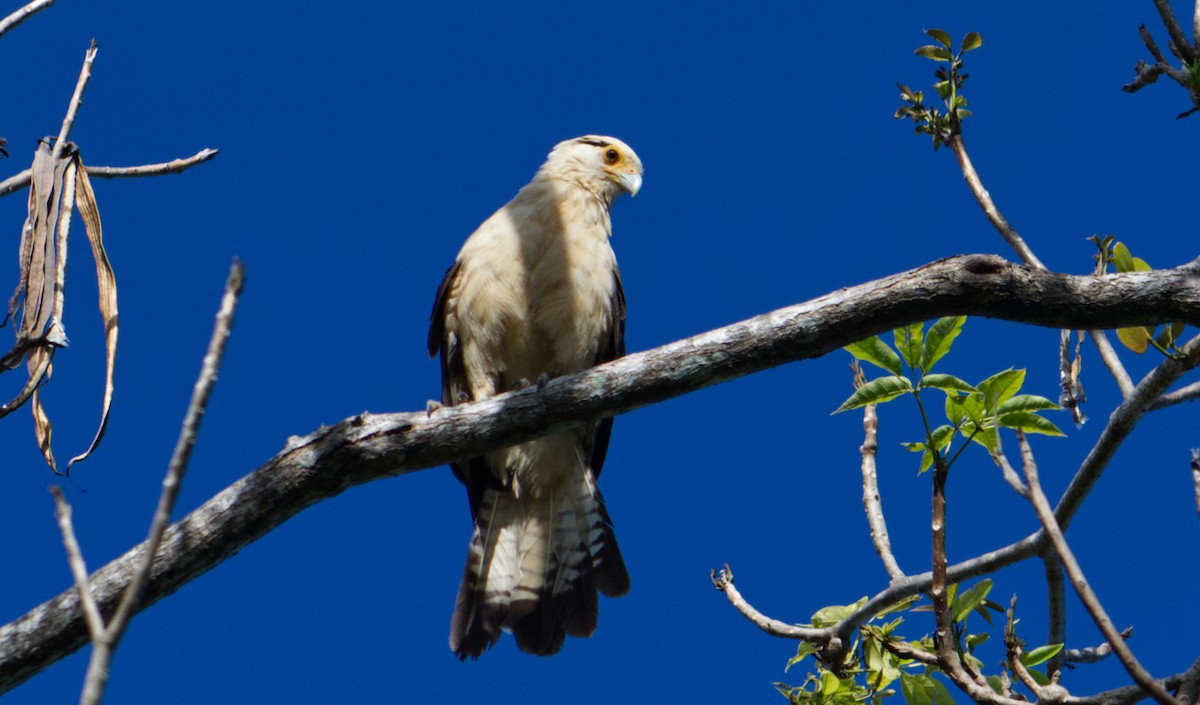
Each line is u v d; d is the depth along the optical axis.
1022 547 8.77
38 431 7.76
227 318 4.35
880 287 8.16
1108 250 9.02
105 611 8.02
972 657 8.35
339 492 8.65
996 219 9.60
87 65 8.63
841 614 9.41
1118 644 5.29
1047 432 7.91
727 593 9.55
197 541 8.23
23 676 8.02
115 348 8.00
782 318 8.40
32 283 7.85
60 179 8.14
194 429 4.22
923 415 7.99
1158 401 8.38
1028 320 8.02
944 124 10.16
